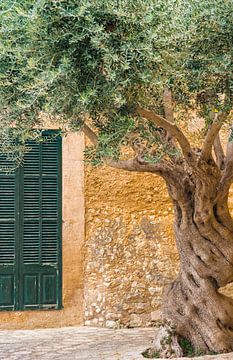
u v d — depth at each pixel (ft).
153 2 19.56
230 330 25.50
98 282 33.99
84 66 19.36
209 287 25.21
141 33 19.13
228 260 24.89
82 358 25.94
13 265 33.42
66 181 34.09
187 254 25.31
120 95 19.16
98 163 21.54
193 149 25.61
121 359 25.36
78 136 34.24
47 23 18.86
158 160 22.63
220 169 25.49
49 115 22.93
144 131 22.24
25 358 26.37
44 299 33.65
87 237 34.24
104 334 31.78
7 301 33.24
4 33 19.77
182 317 25.45
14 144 28.17
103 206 34.40
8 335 31.78
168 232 34.50
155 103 22.86
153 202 34.65
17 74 21.06
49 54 19.36
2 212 33.50
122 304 33.78
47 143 33.96
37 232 33.73
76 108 19.90
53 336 31.35
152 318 33.78
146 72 19.27
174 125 22.12
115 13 18.86
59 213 33.99
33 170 33.81
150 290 34.01
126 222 34.35
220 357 24.27
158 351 25.43
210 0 19.66
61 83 19.53
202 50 20.21
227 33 19.89
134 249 34.22
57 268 33.83
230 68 19.84
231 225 25.03
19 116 22.89
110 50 18.83
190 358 24.49
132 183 34.63
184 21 19.84
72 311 33.88
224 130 25.54
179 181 24.67
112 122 20.57
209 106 22.24
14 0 19.65
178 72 20.10
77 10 18.45
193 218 24.85
